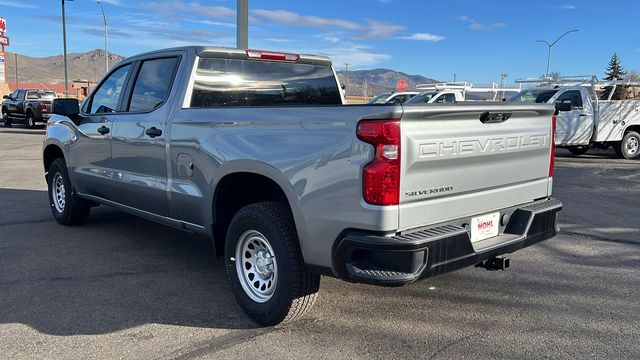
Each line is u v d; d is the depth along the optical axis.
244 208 3.96
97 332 3.83
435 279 4.99
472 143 3.59
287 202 4.08
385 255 3.22
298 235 3.59
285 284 3.70
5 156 14.98
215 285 4.80
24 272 5.07
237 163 3.95
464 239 3.45
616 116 14.77
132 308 4.26
